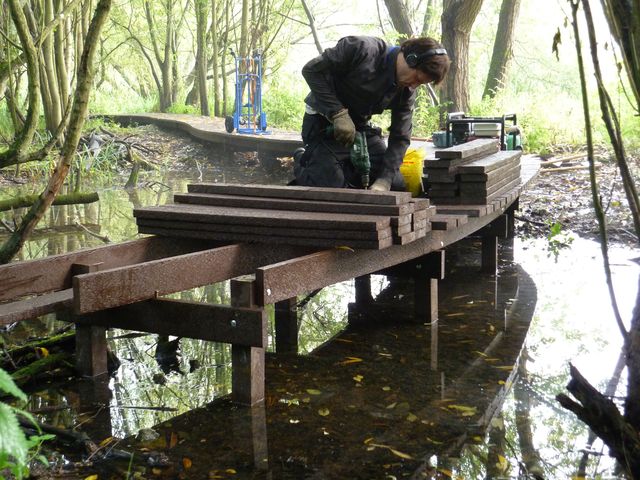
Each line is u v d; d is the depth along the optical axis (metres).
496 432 3.40
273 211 4.46
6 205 6.96
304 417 3.56
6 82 7.10
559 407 3.71
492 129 7.45
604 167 11.34
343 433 3.38
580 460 3.13
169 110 26.86
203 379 4.12
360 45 4.86
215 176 13.96
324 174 5.22
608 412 2.82
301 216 4.22
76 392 3.91
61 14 5.87
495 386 3.98
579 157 12.23
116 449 3.19
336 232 4.04
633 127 12.34
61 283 4.08
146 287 3.69
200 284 4.02
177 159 16.45
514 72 26.52
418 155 5.99
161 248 4.64
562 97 16.17
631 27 2.27
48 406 3.71
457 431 3.41
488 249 6.48
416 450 3.21
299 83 26.62
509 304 5.59
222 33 27.39
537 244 7.66
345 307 5.60
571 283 6.15
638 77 2.28
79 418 3.57
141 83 35.75
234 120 16.20
